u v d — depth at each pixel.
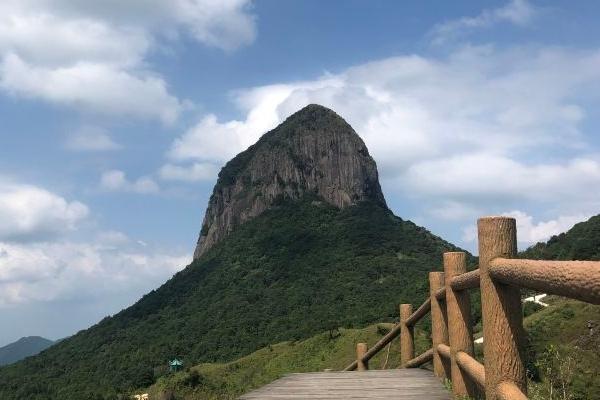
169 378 77.69
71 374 107.69
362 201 166.00
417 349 35.34
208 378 75.06
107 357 111.69
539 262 1.80
